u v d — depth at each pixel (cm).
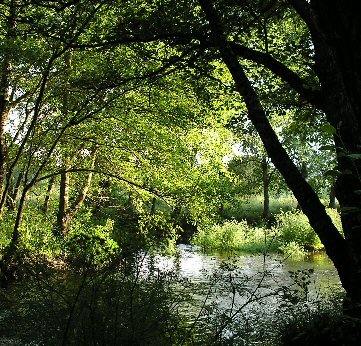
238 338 476
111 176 1490
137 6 937
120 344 386
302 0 569
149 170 1416
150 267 464
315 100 709
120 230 452
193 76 966
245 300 722
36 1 784
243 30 873
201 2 611
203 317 532
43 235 1402
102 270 409
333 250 520
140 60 1125
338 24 462
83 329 381
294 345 536
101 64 1133
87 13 919
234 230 2575
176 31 850
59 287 448
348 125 463
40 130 1380
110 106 1229
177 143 1338
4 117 1296
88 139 1395
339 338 490
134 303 416
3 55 1073
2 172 1312
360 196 468
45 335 384
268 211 3622
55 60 1161
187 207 1380
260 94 1024
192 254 2131
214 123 1311
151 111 1248
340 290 1048
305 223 2644
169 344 430
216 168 1409
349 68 471
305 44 970
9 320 391
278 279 1266
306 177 3256
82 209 1820
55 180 1808
